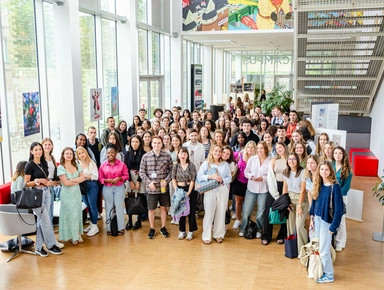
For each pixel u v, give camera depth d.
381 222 6.98
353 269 5.25
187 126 8.98
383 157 9.64
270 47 22.78
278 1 14.22
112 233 6.36
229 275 5.06
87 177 6.20
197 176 6.09
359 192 6.99
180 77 16.12
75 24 8.47
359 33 9.77
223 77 25.11
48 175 5.79
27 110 7.11
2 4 6.92
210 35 15.77
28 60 7.71
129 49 11.38
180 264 5.37
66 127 8.57
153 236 6.28
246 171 6.18
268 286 4.79
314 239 5.09
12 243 5.78
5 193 6.14
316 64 11.27
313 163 5.11
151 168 6.21
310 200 5.20
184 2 15.41
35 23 7.88
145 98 13.97
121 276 5.03
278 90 15.75
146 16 13.70
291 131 9.09
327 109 9.72
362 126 12.07
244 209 6.31
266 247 5.95
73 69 8.40
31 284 4.82
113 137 6.86
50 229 5.66
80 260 5.48
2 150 6.96
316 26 9.91
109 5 10.75
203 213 7.47
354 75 11.09
